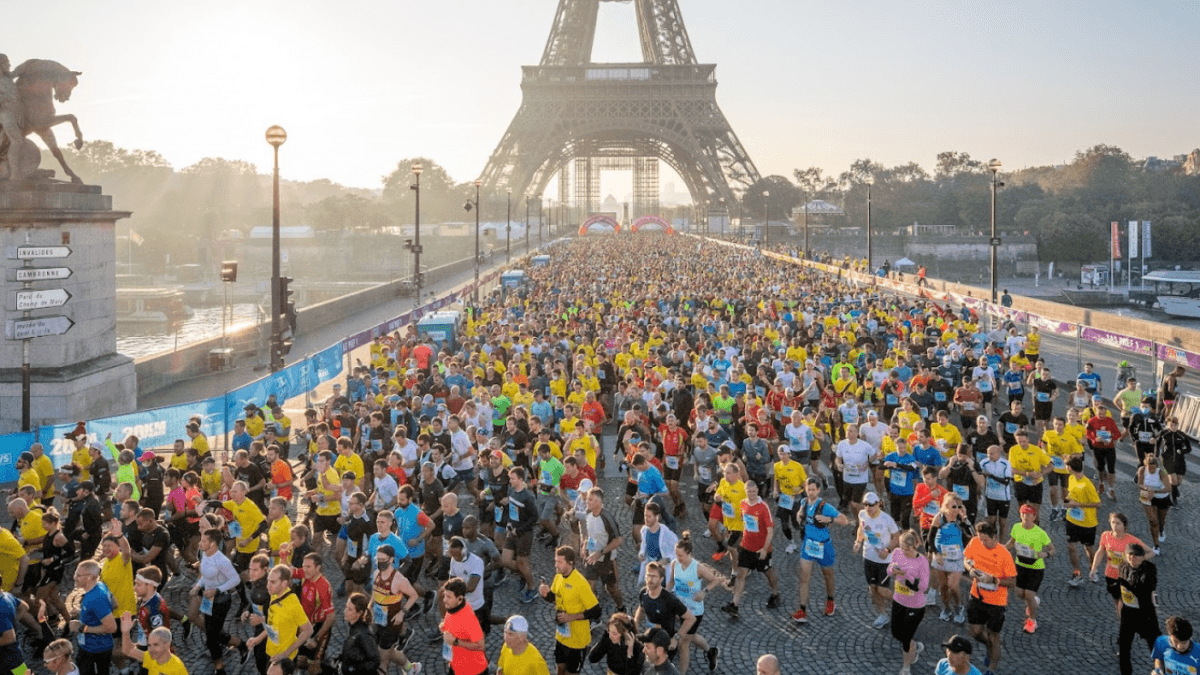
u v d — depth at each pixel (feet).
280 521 50.80
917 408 71.26
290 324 146.30
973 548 44.24
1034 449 61.05
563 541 64.49
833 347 111.14
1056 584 55.57
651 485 57.11
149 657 34.99
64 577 57.47
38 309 89.25
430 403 79.71
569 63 529.45
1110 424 71.15
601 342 116.57
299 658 41.65
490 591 45.24
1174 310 374.43
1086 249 571.69
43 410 88.33
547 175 565.53
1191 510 68.69
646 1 524.52
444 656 40.09
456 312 153.89
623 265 286.46
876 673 44.52
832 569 50.78
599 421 78.13
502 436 67.05
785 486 61.41
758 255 360.48
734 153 507.71
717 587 56.08
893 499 61.52
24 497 52.95
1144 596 42.11
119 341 328.90
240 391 86.53
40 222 89.40
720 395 79.61
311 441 73.72
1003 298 179.83
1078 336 121.19
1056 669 44.39
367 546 52.01
